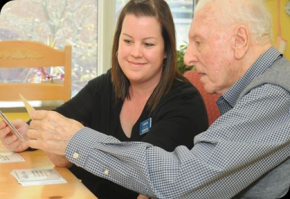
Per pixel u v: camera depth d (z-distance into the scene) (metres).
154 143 1.63
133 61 1.74
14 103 3.62
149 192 1.19
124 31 1.73
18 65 2.55
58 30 3.83
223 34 1.28
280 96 1.19
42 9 3.75
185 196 1.16
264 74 1.24
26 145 1.72
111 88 1.94
